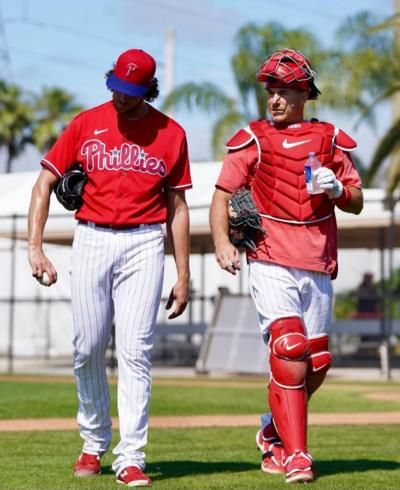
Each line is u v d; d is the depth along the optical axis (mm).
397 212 71688
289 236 23047
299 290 23188
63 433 33219
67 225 77062
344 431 34625
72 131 22734
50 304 107000
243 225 22984
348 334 88375
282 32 115062
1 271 108938
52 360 103438
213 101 113188
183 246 23406
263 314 23203
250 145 23297
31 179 89188
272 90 23266
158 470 24328
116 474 22422
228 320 77375
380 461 26188
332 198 22828
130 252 22594
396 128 74938
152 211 22719
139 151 22469
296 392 22859
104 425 23484
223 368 75250
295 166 22969
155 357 97750
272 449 23969
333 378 71875
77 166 22844
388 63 92062
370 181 76875
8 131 178750
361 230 75312
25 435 32562
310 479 22094
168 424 37656
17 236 80000
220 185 23453
